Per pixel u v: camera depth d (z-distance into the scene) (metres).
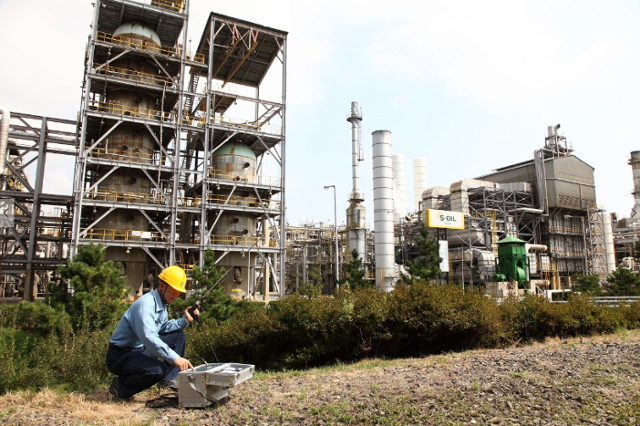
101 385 9.10
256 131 45.44
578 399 7.55
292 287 76.94
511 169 73.31
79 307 19.12
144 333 7.11
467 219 59.72
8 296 58.44
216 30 46.16
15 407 7.22
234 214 44.72
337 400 7.73
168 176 43.44
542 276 63.19
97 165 39.41
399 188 86.38
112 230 39.09
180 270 7.93
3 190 46.78
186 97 44.78
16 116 45.59
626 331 18.44
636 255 60.38
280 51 48.88
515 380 8.95
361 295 14.60
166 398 7.82
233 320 15.11
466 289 17.36
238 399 7.76
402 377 9.66
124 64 41.75
